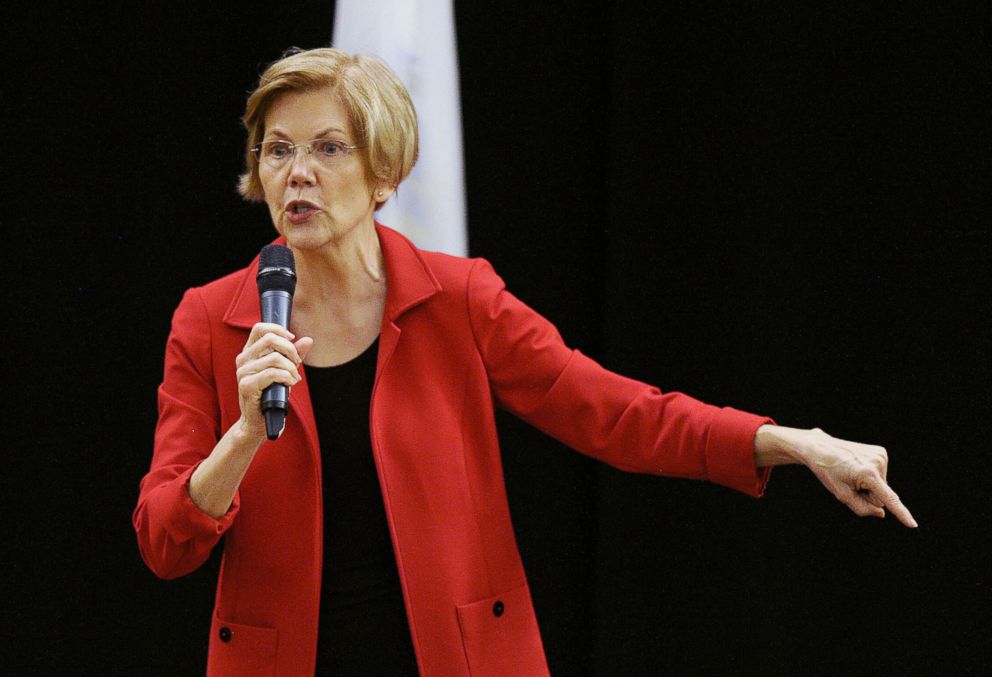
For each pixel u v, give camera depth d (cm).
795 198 1175
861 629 1167
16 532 1277
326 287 754
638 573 1223
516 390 778
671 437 748
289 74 729
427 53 1241
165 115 1262
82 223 1270
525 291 1252
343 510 733
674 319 1208
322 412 742
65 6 1261
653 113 1204
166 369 764
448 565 723
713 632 1202
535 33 1249
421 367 756
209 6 1260
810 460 698
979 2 1137
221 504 682
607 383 771
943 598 1148
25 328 1277
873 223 1163
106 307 1273
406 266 768
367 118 730
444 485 735
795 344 1175
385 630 721
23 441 1278
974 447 1141
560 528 1277
